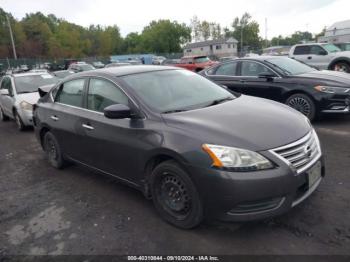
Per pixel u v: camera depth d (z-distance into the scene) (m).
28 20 81.62
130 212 3.75
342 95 6.49
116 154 3.84
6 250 3.24
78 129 4.40
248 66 7.84
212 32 97.25
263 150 2.88
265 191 2.80
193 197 3.07
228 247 2.99
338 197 3.69
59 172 5.24
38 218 3.82
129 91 3.82
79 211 3.88
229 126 3.15
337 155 5.01
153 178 3.41
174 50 90.88
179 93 4.04
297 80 6.96
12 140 7.73
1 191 4.71
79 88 4.60
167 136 3.23
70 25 93.31
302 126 3.36
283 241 3.00
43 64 46.09
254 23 95.06
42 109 5.31
